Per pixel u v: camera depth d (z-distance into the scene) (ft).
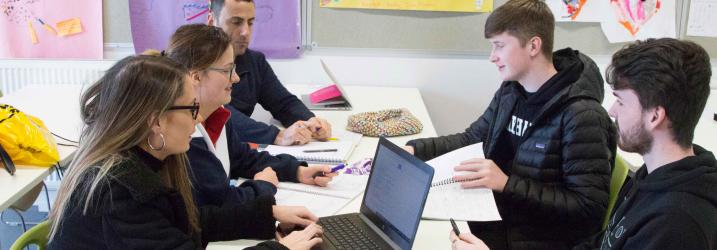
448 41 11.87
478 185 6.02
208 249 5.20
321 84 11.98
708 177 3.82
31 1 11.56
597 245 5.18
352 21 11.76
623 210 4.29
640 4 11.55
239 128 7.98
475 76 12.05
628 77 4.07
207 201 5.66
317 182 6.41
